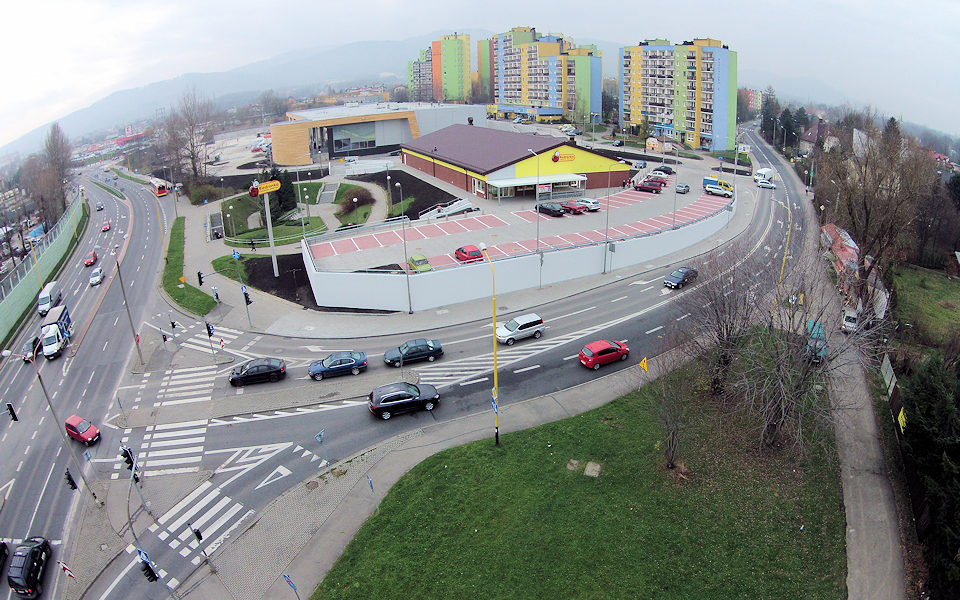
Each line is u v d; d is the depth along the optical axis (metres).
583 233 60.22
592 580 21.80
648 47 145.50
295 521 26.14
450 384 36.41
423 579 22.34
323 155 126.19
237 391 37.31
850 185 54.72
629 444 29.23
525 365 38.12
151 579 20.98
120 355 44.44
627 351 38.19
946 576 19.45
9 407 28.83
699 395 32.91
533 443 29.72
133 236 84.38
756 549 22.81
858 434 29.27
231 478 29.30
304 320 47.59
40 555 24.75
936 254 66.62
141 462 31.14
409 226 65.31
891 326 35.41
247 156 143.12
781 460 27.69
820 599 20.58
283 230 77.62
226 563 24.28
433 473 27.98
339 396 35.78
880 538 22.97
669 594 21.06
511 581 21.94
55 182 111.44
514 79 196.12
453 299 48.91
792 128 140.50
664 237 57.81
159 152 176.38
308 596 22.23
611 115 172.25
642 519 24.52
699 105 131.62
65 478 30.44
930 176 58.59
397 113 125.31
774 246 55.00
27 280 59.78
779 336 27.91
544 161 77.12
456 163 84.62
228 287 55.59
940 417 22.66
